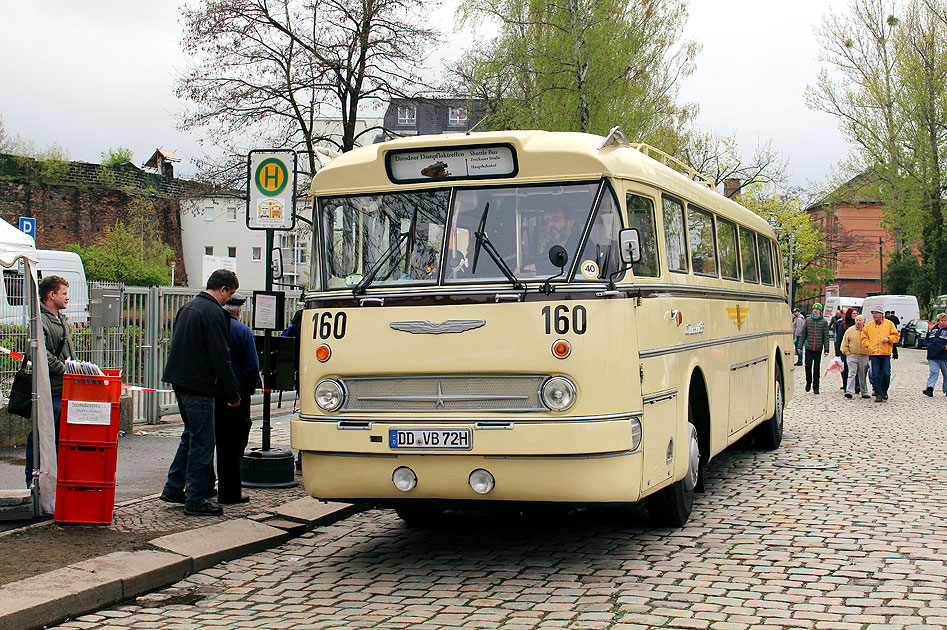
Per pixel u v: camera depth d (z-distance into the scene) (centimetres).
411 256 736
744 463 1233
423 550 807
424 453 699
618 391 693
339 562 777
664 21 3103
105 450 834
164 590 703
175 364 888
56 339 910
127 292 1516
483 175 734
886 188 5609
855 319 2225
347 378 732
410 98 2914
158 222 6669
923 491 1012
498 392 698
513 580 698
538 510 724
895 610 600
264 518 895
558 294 694
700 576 690
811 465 1204
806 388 2403
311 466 740
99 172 6394
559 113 3023
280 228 1052
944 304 5112
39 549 757
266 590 697
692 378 931
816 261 7625
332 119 2977
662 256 826
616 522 891
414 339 711
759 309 1284
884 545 773
